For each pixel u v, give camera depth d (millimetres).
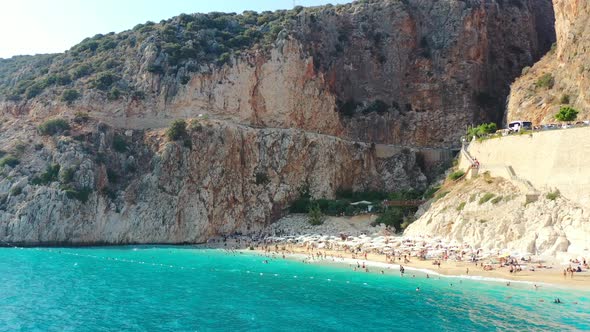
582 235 62312
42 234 97312
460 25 134000
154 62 128500
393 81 136500
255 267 74188
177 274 68625
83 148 107500
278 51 130500
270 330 42344
